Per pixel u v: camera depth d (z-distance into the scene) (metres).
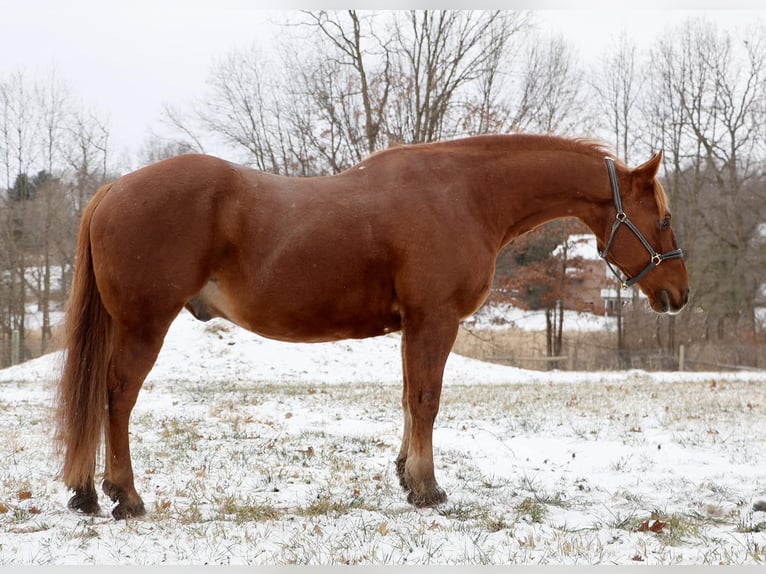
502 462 7.17
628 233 5.73
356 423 9.59
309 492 5.69
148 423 9.16
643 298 31.72
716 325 33.09
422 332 5.17
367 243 5.05
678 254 5.75
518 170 5.60
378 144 27.78
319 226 4.98
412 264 5.10
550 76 30.11
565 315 39.47
